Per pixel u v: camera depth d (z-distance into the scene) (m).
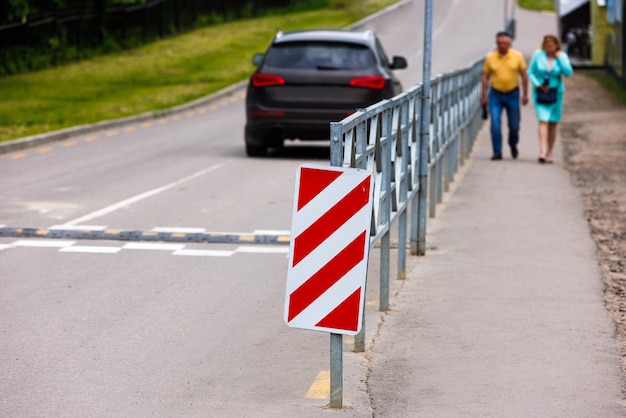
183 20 114.69
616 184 31.39
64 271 19.38
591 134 45.75
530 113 55.09
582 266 20.31
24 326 15.84
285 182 30.73
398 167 16.88
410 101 18.73
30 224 23.62
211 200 27.22
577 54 94.19
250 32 115.25
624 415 12.29
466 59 98.88
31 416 12.09
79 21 86.06
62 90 63.22
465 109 35.09
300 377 13.59
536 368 14.02
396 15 144.50
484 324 16.16
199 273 19.38
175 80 72.06
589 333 15.70
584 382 13.47
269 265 20.08
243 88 71.12
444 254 21.45
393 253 21.59
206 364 14.14
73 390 13.02
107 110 52.59
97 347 14.84
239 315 16.64
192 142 42.12
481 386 13.27
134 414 12.17
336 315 11.81
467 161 36.56
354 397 12.79
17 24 76.19
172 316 16.50
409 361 14.30
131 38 96.31
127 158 36.50
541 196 28.95
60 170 33.12
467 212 26.34
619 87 69.31
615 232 23.92
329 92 35.22
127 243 21.84
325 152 39.16
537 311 16.92
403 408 12.44
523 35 128.75
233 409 12.35
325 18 137.25
